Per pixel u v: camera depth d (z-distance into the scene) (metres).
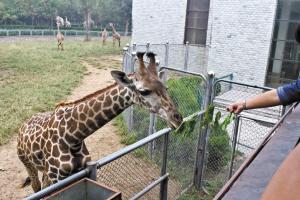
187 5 16.48
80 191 3.10
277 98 2.63
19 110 10.09
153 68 4.19
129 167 5.52
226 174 6.43
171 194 5.96
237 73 12.92
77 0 53.88
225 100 8.49
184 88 7.16
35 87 13.25
